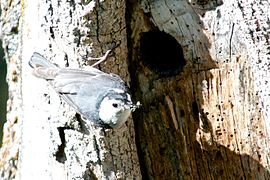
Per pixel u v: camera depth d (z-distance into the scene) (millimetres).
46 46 10820
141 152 11594
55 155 10812
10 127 12914
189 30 11469
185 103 11477
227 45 11344
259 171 11219
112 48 10930
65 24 10734
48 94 10781
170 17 11477
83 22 10688
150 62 11656
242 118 11258
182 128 11477
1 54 16484
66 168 10797
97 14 10742
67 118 10625
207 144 11367
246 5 10883
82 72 10172
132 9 11500
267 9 10852
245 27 10875
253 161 11227
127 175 10969
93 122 10062
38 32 10961
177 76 11516
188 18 11453
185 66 11477
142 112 11578
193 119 11445
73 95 10016
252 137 11219
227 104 11320
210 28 11414
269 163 11180
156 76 11594
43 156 10961
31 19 11234
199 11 11422
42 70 10211
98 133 10633
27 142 11336
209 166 11414
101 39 10820
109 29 10867
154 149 11570
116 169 10852
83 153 10703
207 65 11422
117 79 10195
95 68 10656
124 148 10938
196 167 11461
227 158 11328
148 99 11594
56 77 10133
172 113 11508
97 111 9906
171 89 11531
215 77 11375
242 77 11266
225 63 11367
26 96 11352
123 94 9953
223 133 11336
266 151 11172
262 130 11172
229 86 11328
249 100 11234
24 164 11523
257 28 10812
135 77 11609
